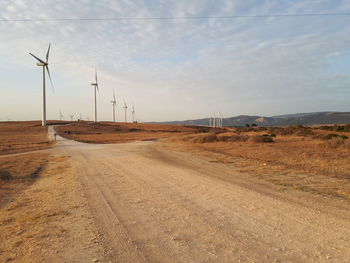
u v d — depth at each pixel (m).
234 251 4.75
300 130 58.75
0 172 14.75
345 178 11.26
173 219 6.69
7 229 6.55
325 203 7.60
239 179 11.71
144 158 22.20
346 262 4.26
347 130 58.53
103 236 5.77
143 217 6.96
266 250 4.75
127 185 11.38
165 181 11.88
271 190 9.41
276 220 6.32
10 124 161.25
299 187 9.67
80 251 5.05
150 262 4.48
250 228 5.87
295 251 4.68
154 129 146.88
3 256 5.03
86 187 11.30
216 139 41.69
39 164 21.95
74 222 6.79
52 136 85.69
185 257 4.60
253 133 62.41
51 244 5.44
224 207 7.54
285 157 18.88
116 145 41.72
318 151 22.03
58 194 10.23
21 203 9.32
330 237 5.24
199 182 11.30
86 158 24.00
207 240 5.30
